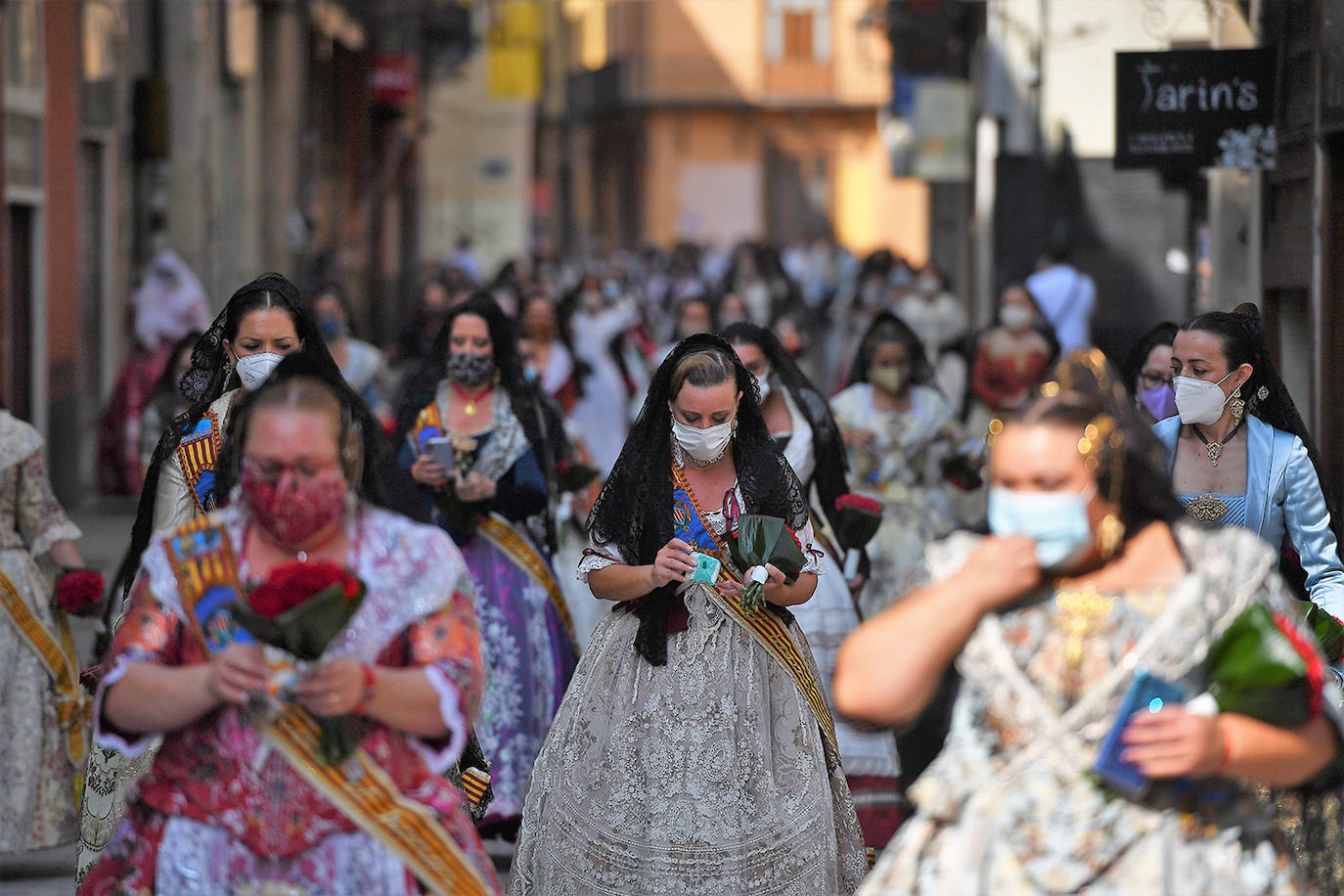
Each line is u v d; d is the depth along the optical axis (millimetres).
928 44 71688
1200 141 29656
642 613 16062
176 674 11031
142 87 54844
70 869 20703
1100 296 50000
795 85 183500
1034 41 51438
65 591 17906
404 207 112312
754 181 185125
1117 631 10203
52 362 47250
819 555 16781
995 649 10281
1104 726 10148
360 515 11609
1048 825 10117
